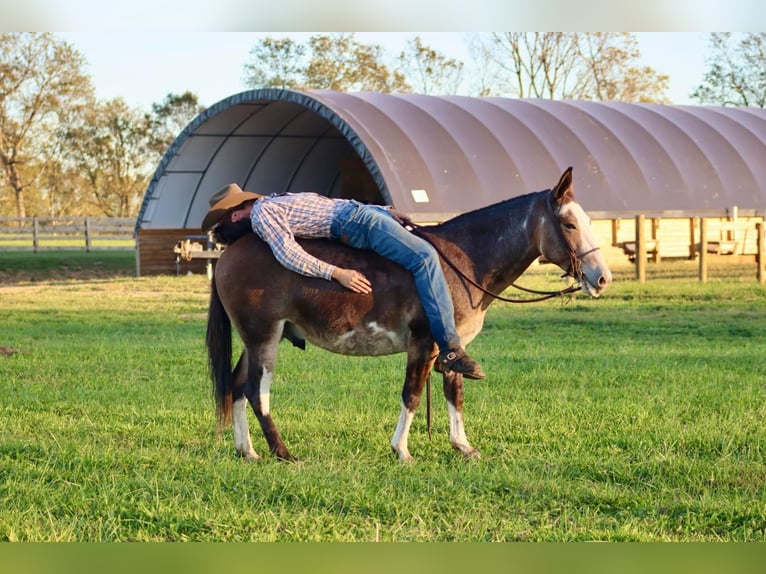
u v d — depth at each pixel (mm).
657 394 9484
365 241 7129
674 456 7098
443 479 6562
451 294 7246
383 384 10297
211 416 8688
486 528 5621
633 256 23859
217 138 28062
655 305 17531
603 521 5781
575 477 6703
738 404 8961
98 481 6566
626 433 7875
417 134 24000
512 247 7355
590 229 7184
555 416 8555
